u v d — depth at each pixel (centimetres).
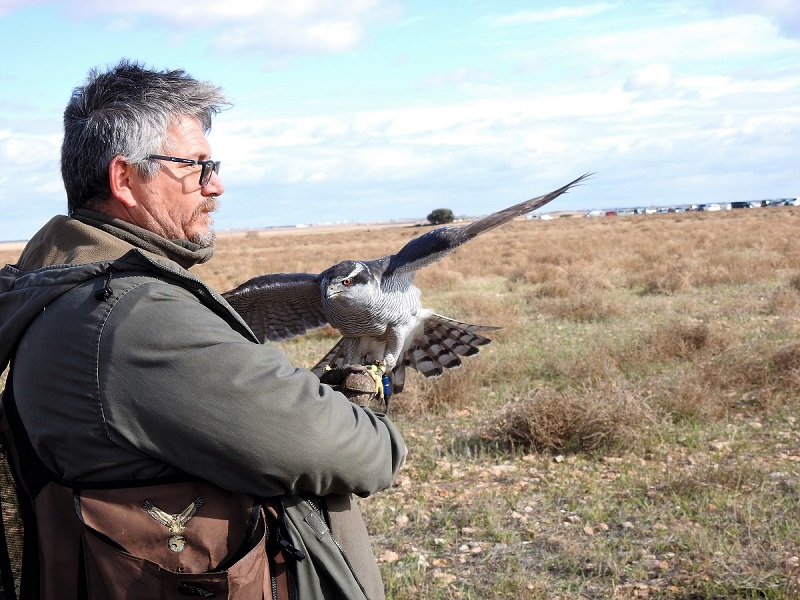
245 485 202
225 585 193
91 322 201
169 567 198
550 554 545
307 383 212
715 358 1024
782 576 482
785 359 949
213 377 197
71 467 203
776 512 576
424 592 495
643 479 666
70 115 236
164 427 196
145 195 233
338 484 215
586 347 1159
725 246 3241
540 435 753
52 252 232
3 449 221
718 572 490
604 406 766
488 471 718
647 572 507
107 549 197
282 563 214
